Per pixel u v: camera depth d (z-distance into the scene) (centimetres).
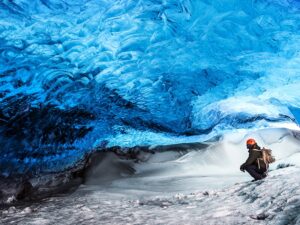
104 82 2175
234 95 2053
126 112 2139
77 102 2183
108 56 2212
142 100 2150
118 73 2180
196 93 2102
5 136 2078
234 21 2145
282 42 2091
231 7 2167
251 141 780
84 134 2092
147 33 2202
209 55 2141
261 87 2025
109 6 2281
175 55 2161
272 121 1745
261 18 2145
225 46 2130
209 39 2144
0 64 2162
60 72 2183
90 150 1875
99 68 2198
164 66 2159
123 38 2208
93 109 2158
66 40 2256
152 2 2231
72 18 2292
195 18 2236
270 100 1970
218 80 2095
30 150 2033
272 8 2173
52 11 2283
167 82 2148
